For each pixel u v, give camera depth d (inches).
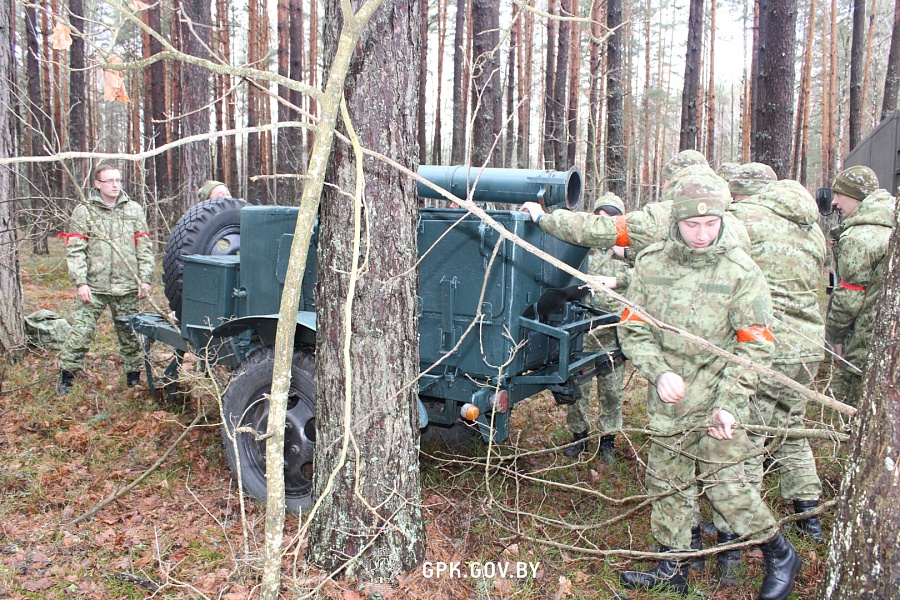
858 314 150.2
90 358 246.5
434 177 151.4
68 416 187.9
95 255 203.0
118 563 118.0
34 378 217.0
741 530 108.7
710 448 109.7
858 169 152.5
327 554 113.1
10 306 234.4
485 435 138.7
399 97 102.8
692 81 407.8
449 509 141.3
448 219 134.3
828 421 186.7
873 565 74.8
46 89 614.2
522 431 194.2
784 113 285.9
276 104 778.8
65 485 146.5
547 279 143.5
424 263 137.0
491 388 133.6
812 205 131.8
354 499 110.0
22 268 449.1
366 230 102.3
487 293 131.0
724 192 127.8
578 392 157.2
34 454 161.5
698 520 127.4
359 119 101.1
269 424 71.6
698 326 107.8
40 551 120.8
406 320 109.0
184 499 142.9
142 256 209.6
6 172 230.8
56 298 368.5
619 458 177.6
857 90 671.8
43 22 559.5
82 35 74.8
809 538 132.6
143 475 137.6
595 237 127.6
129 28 623.5
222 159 837.2
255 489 141.2
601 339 174.9
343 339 107.0
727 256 107.3
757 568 124.5
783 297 128.7
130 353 212.5
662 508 116.2
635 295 115.0
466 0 642.2
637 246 126.1
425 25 705.6
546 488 152.3
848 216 155.2
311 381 131.7
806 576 120.6
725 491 109.3
